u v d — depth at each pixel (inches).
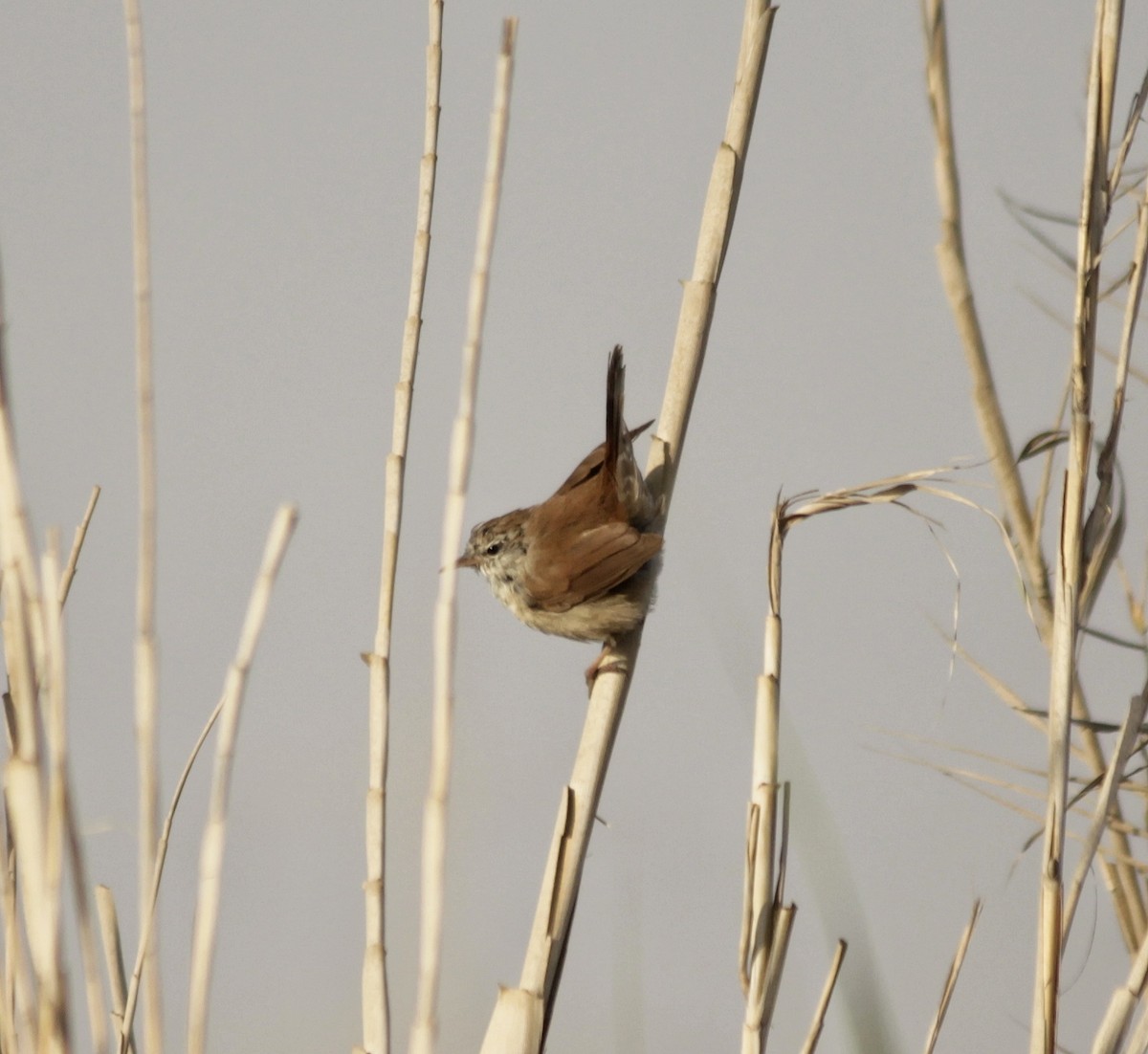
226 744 195.2
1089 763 277.6
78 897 196.9
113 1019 214.4
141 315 207.3
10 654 200.1
